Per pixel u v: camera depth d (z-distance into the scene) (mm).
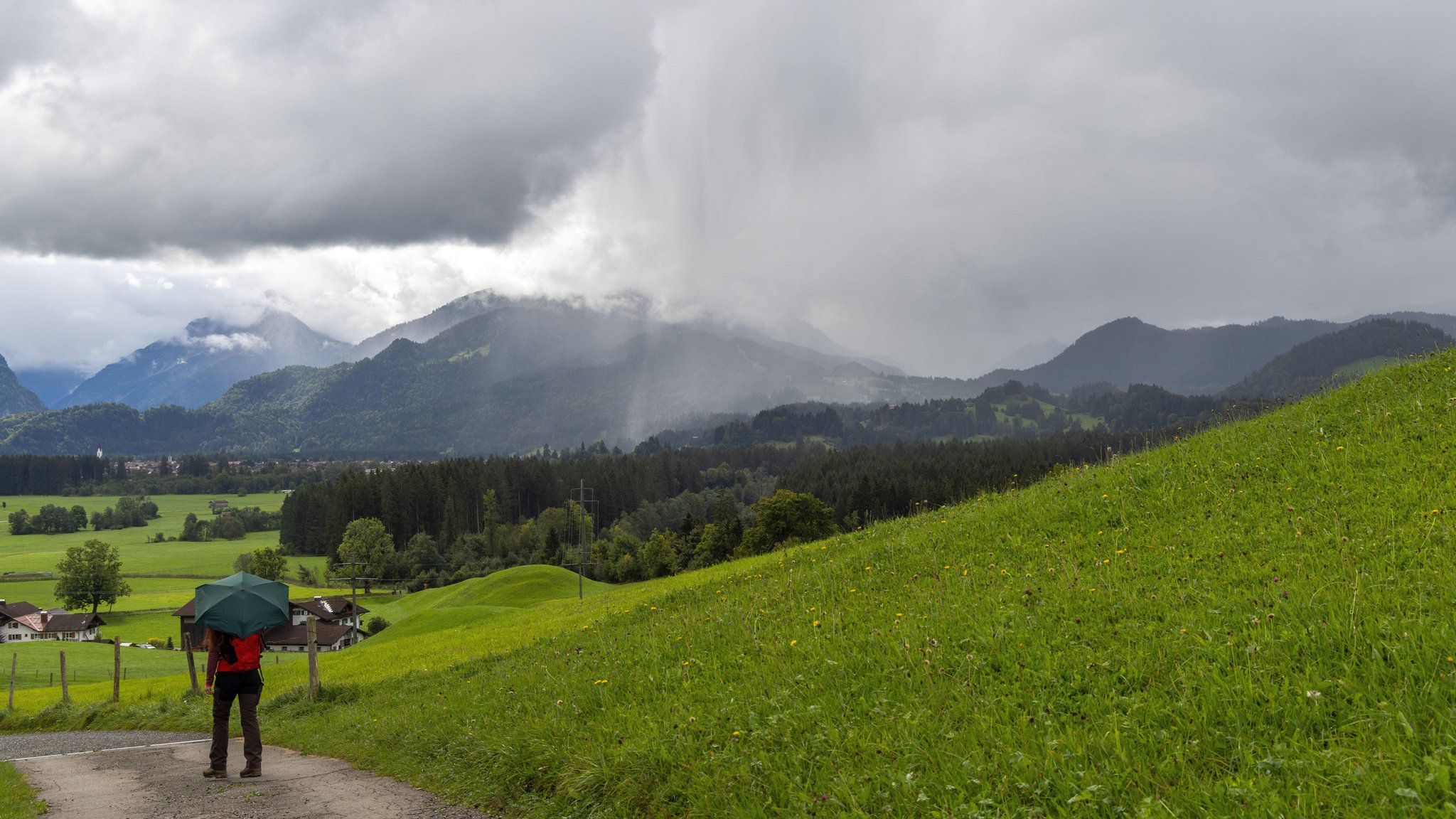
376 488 183250
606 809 8078
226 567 164875
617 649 15172
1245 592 8773
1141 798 5375
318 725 18125
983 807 5738
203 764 13789
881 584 14461
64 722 27812
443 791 10094
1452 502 9945
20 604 119375
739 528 116688
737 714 9078
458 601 93375
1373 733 5449
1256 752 5629
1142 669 7438
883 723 7719
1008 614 10000
